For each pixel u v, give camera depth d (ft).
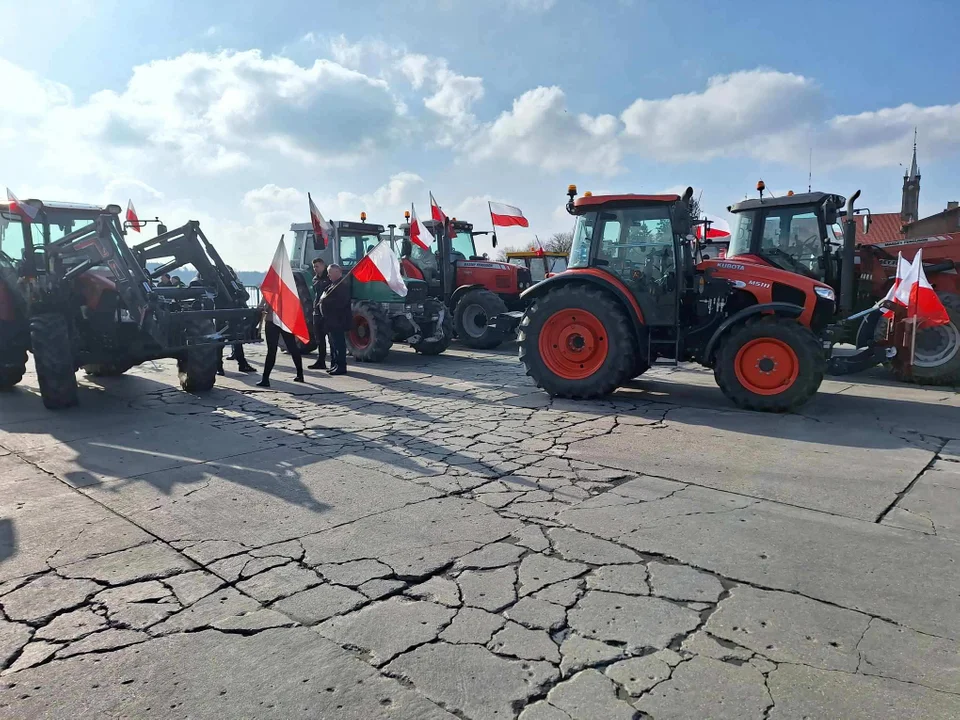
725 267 23.25
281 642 8.36
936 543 11.37
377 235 42.57
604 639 8.46
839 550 11.09
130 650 8.18
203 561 10.60
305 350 37.88
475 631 8.63
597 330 23.62
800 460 16.17
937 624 8.82
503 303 40.09
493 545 11.25
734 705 7.20
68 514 12.56
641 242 23.29
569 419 20.76
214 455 16.57
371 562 10.59
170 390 25.71
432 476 14.93
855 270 30.42
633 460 16.19
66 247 22.47
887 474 15.07
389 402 23.58
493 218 44.98
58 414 21.31
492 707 7.16
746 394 21.70
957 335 27.12
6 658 8.01
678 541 11.43
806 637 8.51
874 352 22.26
